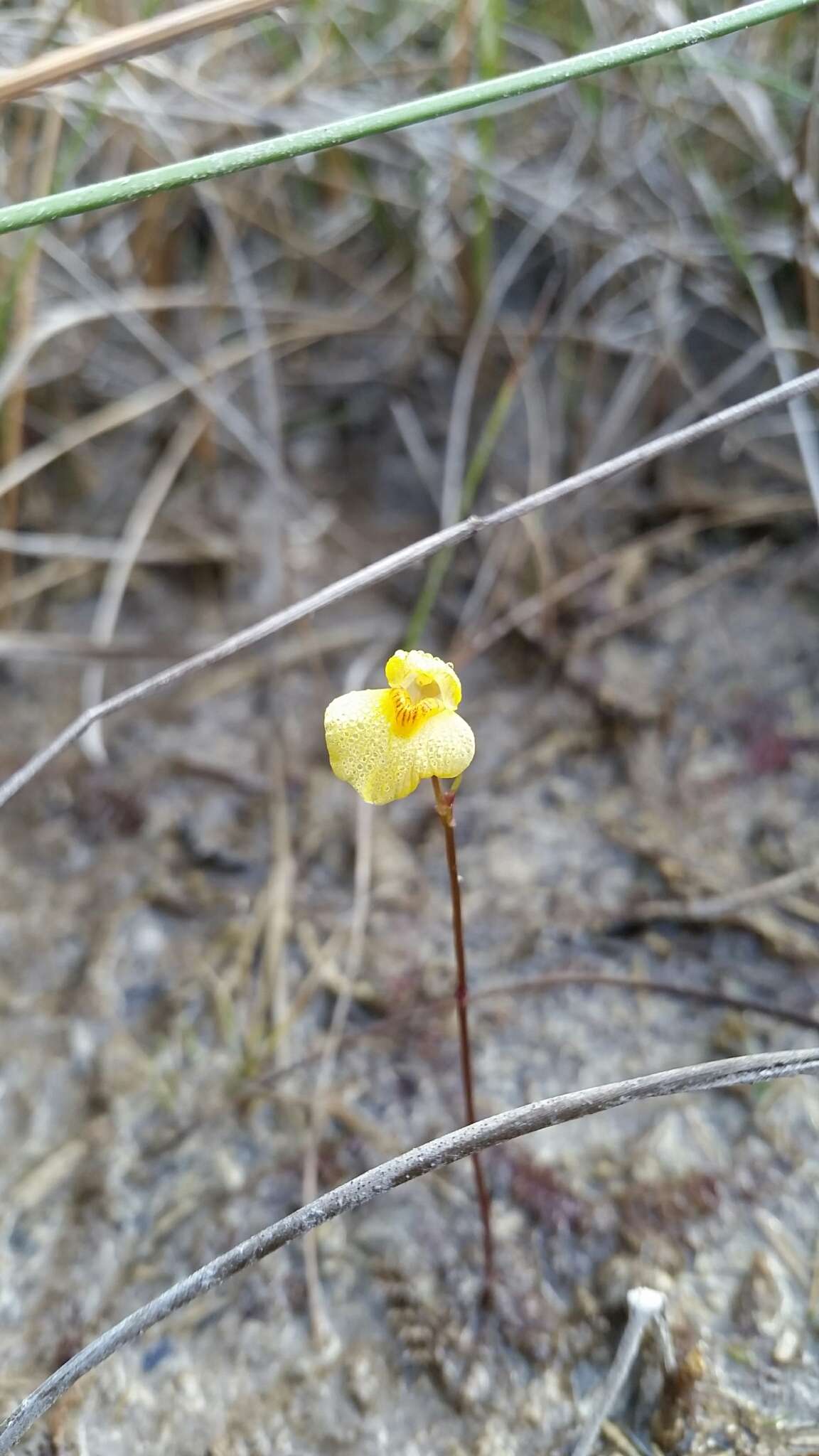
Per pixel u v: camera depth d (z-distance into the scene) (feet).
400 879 0.48
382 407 0.67
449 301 0.65
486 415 0.65
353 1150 0.39
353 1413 0.33
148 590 0.61
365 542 0.62
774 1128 0.38
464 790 0.51
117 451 0.65
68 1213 0.38
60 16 0.44
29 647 0.52
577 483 0.31
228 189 0.59
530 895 0.46
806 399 0.57
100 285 0.58
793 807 0.48
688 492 0.60
